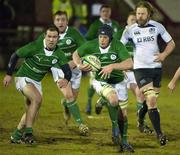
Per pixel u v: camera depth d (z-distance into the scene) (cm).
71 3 6488
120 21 6662
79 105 4084
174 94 4869
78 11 6366
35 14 6756
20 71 2594
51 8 6781
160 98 4616
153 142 2738
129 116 3638
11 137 2630
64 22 2958
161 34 2758
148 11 2722
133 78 3081
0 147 2520
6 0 6719
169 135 2970
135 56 2758
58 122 3288
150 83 2703
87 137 2827
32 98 2538
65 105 3105
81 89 5003
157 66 2742
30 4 6762
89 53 2516
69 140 2733
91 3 6619
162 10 6700
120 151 2459
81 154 2408
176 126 3291
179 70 2538
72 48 2988
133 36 2755
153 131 3034
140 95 3002
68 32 2970
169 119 3566
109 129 3086
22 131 2627
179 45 6412
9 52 6412
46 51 2522
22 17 6712
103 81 2512
